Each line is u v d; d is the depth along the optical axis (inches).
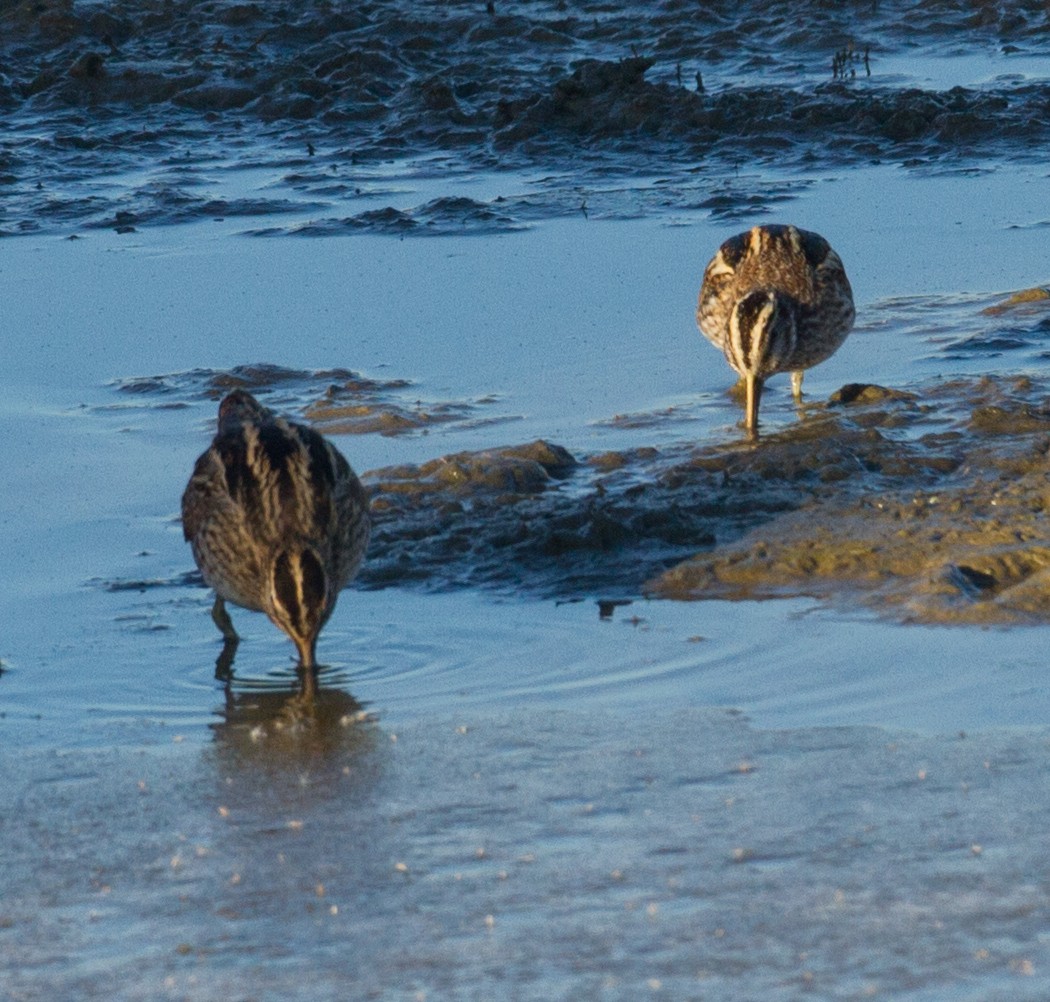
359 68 2269.9
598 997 438.0
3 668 749.9
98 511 973.2
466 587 840.3
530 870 514.3
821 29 2458.2
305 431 788.0
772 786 569.6
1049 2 2506.2
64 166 1971.0
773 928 469.7
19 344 1312.7
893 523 871.7
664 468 996.6
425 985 448.1
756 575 825.5
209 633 796.6
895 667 692.7
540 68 2308.1
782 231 1137.4
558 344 1278.3
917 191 1723.7
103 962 468.8
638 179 1847.9
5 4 2492.6
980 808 542.9
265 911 496.1
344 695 702.5
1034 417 1037.8
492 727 646.5
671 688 686.5
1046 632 724.7
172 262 1542.8
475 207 1695.4
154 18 2475.4
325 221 1670.8
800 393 1147.9
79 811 581.3
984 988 433.4
